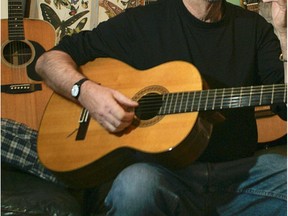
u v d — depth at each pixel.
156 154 1.29
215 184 1.37
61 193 1.50
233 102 1.26
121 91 1.46
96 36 1.66
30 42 2.05
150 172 1.29
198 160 1.44
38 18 2.20
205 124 1.34
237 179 1.38
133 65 1.60
